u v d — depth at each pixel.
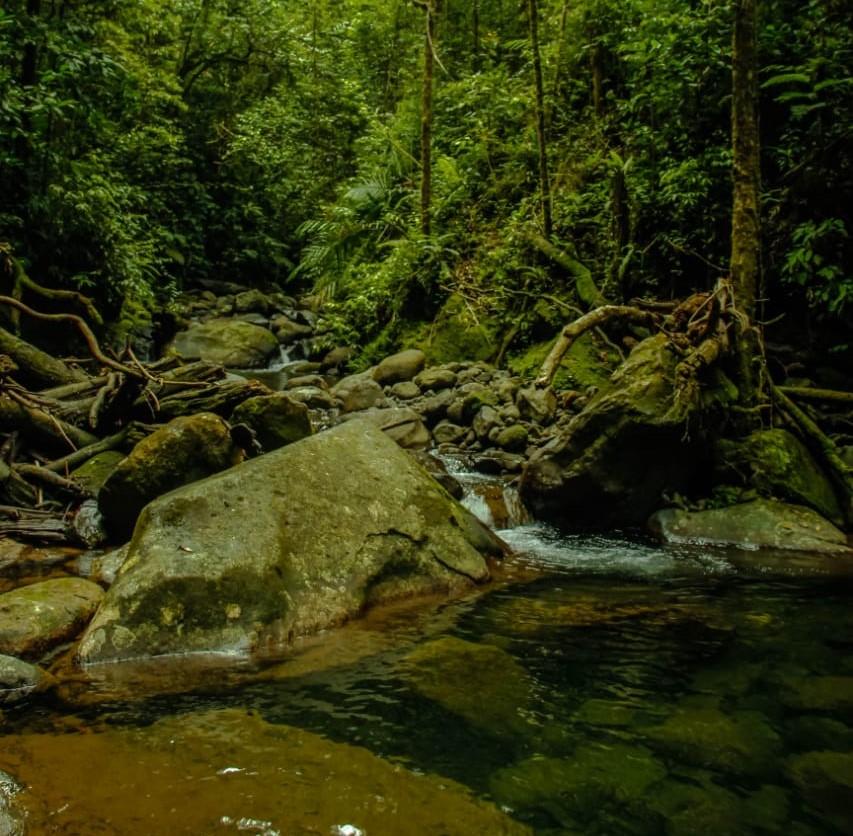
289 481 3.85
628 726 2.42
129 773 2.05
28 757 2.13
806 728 2.42
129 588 3.11
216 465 4.68
